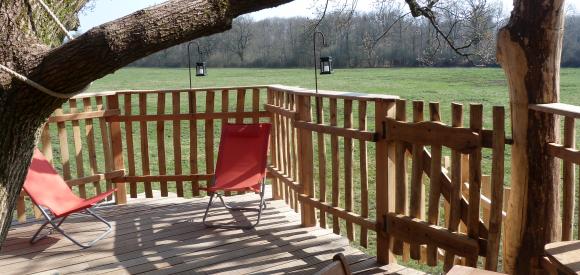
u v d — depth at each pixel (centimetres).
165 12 227
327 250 457
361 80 2777
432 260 384
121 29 221
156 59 4766
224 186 524
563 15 308
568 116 278
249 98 1984
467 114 1650
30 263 445
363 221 434
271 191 656
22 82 227
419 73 2945
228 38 4097
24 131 242
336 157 464
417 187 393
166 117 614
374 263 426
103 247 477
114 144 610
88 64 224
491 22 671
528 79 311
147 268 429
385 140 408
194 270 424
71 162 1151
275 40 4006
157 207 597
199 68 615
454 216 363
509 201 339
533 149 316
